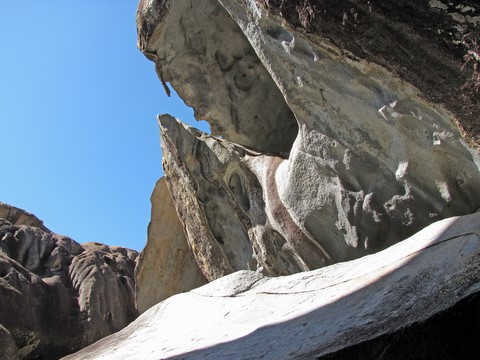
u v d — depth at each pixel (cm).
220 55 847
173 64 853
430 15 450
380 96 540
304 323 420
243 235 788
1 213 1612
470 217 429
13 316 1127
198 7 805
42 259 1426
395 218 565
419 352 305
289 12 533
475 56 434
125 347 605
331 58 556
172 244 1015
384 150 566
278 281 579
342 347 332
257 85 855
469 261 351
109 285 1361
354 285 443
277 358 373
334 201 619
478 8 426
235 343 448
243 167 773
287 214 684
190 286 1015
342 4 494
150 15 807
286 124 862
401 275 402
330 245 633
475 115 457
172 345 533
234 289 610
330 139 607
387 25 477
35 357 1159
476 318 294
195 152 806
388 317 344
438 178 530
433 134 516
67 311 1260
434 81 472
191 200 827
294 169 653
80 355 651
